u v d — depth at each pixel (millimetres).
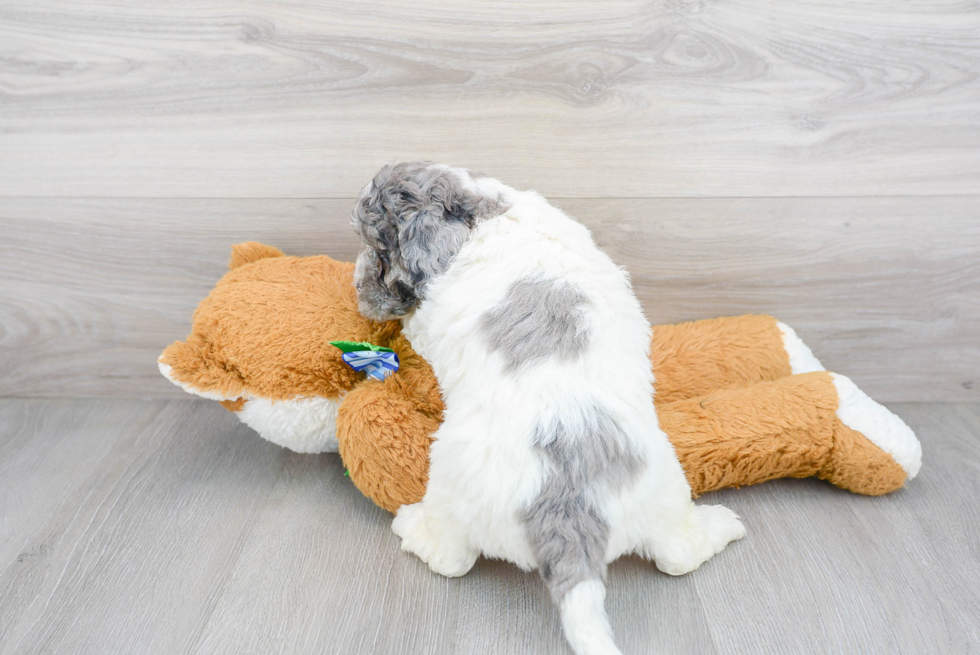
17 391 1885
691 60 1531
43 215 1683
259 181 1650
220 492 1530
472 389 1154
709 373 1610
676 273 1733
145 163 1634
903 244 1689
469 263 1237
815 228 1680
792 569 1316
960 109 1564
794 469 1493
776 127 1588
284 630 1189
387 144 1613
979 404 1854
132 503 1490
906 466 1450
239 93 1567
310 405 1414
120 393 1893
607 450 1072
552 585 1042
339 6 1486
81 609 1229
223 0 1484
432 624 1204
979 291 1731
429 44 1518
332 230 1700
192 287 1771
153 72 1553
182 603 1241
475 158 1624
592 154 1614
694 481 1433
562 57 1528
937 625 1202
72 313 1795
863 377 1850
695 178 1637
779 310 1776
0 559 1336
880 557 1346
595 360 1140
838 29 1502
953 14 1484
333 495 1524
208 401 1887
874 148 1604
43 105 1581
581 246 1286
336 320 1414
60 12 1501
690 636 1180
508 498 1070
